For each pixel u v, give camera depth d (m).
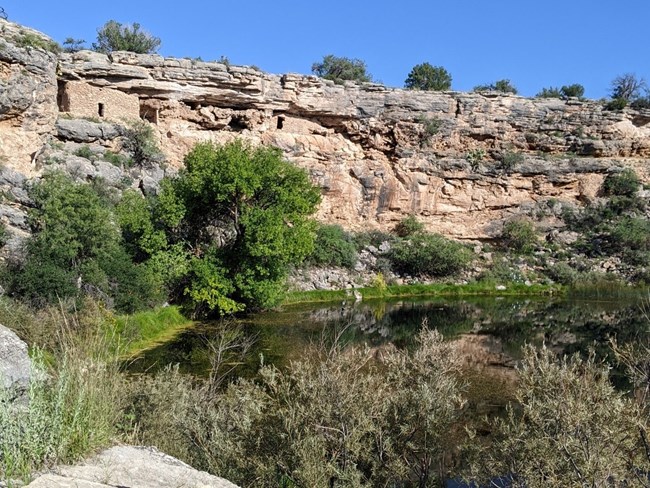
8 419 4.08
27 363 4.83
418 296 41.34
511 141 55.75
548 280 46.12
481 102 54.31
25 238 20.95
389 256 46.34
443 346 9.43
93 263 21.25
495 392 16.30
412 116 52.16
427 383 8.68
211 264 27.62
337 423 7.92
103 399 5.07
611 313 34.31
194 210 30.03
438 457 8.64
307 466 7.07
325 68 61.34
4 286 18.48
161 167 35.31
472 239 52.72
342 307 34.34
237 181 28.06
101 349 6.46
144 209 28.36
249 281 27.88
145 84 39.47
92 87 35.38
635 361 7.56
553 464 6.78
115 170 31.48
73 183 25.70
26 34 28.81
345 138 51.00
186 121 42.06
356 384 8.45
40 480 3.81
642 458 6.77
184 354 19.64
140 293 23.92
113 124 34.38
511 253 50.75
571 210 52.84
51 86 30.08
